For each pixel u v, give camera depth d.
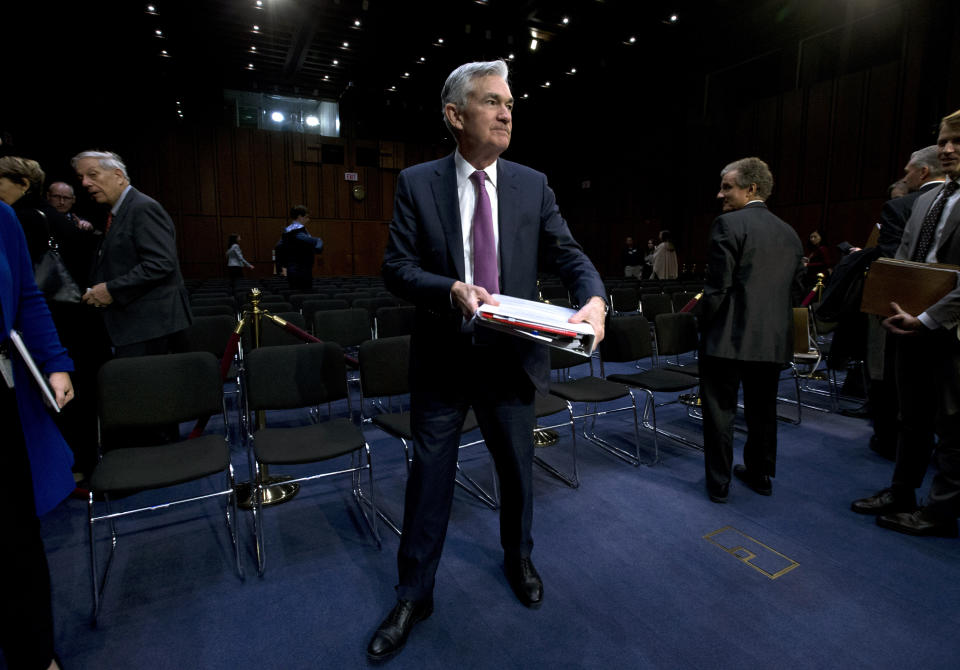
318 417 3.88
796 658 1.57
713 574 1.98
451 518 2.41
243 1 10.65
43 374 1.42
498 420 1.64
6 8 10.24
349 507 2.53
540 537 2.23
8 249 1.32
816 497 2.59
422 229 1.54
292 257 6.60
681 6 10.57
